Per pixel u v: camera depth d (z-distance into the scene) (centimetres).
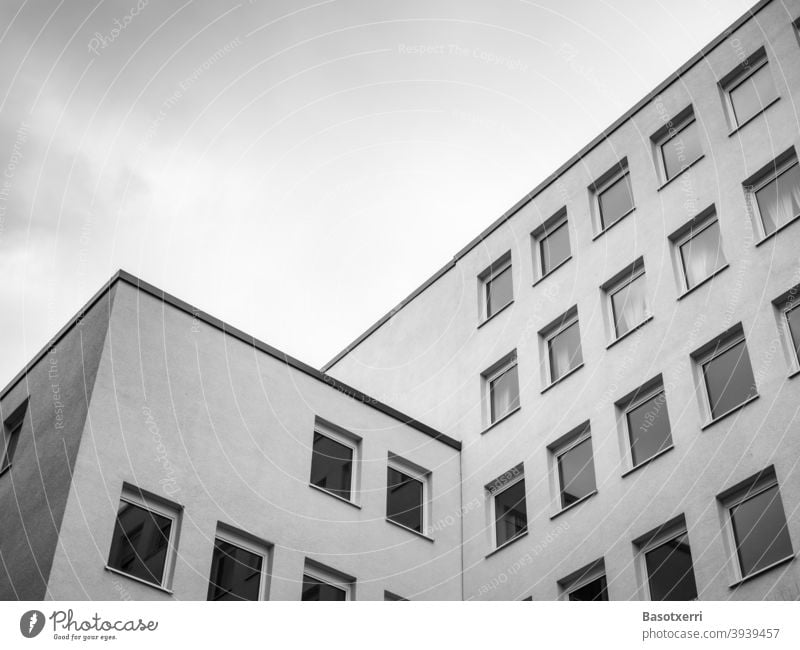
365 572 2641
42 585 2075
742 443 2366
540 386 3019
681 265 2819
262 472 2559
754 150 2747
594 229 3138
